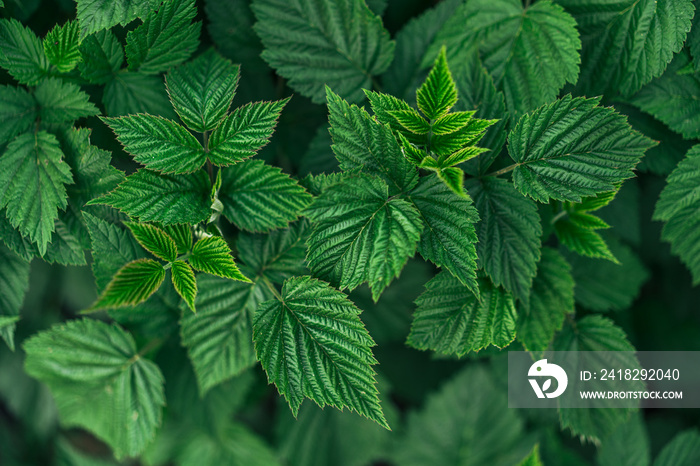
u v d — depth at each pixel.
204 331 0.73
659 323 0.84
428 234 0.67
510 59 0.71
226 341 0.73
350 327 0.67
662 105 0.72
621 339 0.73
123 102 0.72
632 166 0.67
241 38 0.74
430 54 0.73
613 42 0.70
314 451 0.88
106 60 0.70
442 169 0.67
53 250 0.71
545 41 0.71
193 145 0.69
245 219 0.70
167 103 0.72
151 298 0.75
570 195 0.68
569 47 0.70
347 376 0.67
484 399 0.89
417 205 0.67
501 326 0.69
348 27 0.72
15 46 0.70
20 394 0.89
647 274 0.78
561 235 0.72
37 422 0.90
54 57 0.69
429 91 0.66
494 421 0.89
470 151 0.67
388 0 0.76
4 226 0.70
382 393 0.87
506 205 0.69
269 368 0.68
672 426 0.88
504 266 0.69
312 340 0.68
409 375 0.89
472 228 0.67
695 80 0.71
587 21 0.71
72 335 0.75
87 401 0.76
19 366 0.87
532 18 0.71
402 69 0.75
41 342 0.75
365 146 0.67
